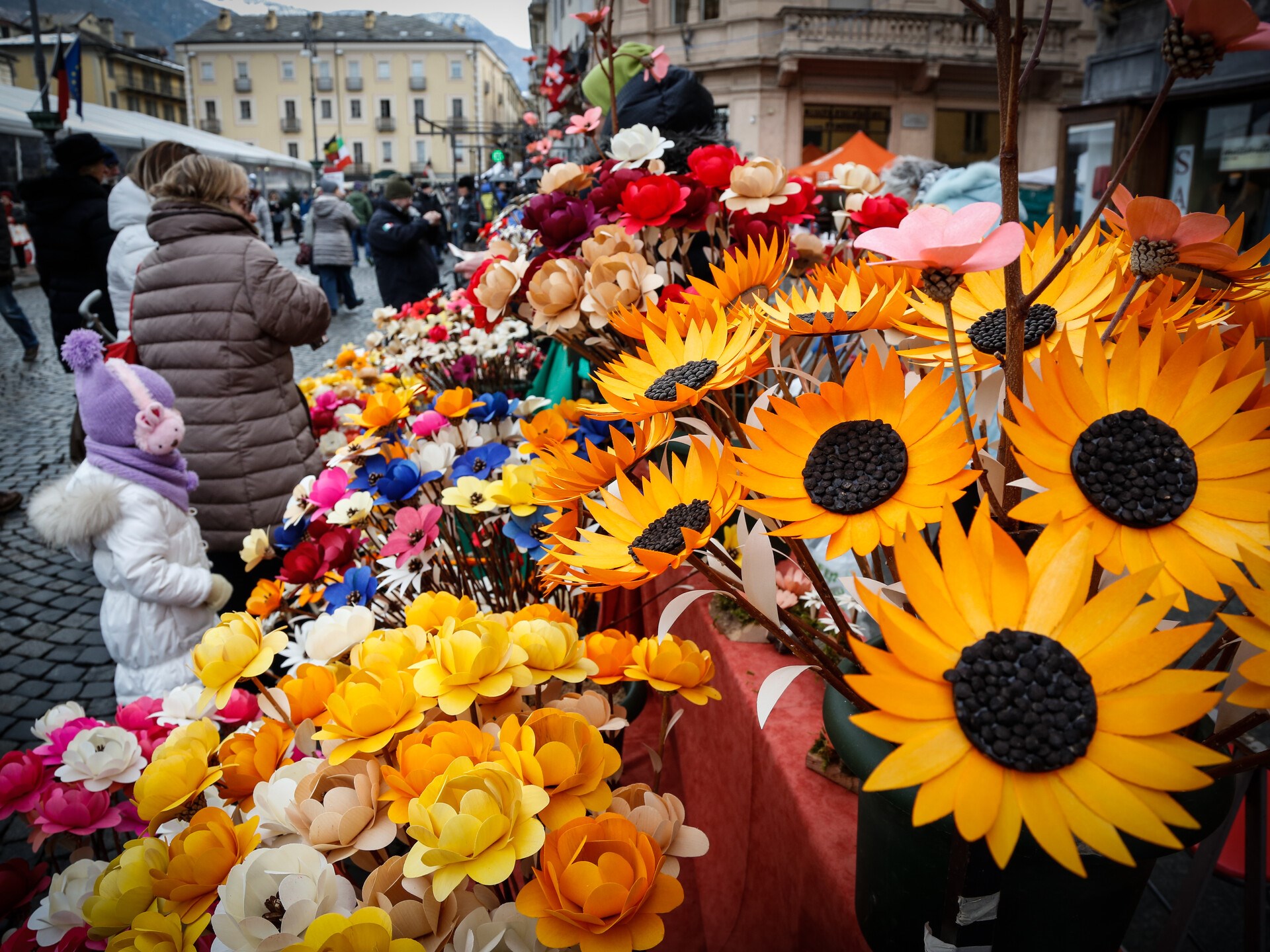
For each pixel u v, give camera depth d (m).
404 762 0.54
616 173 1.23
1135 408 0.40
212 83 58.62
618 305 0.73
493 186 15.38
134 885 0.57
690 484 0.57
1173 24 0.37
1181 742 0.33
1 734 2.34
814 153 17.25
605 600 1.48
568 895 0.48
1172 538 0.37
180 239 2.21
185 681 1.97
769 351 0.61
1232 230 0.43
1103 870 0.43
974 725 0.34
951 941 0.46
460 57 58.53
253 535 1.42
